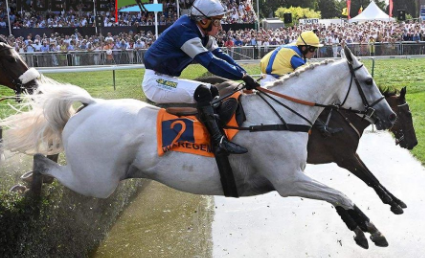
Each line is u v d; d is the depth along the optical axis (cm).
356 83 342
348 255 377
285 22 2514
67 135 318
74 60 1313
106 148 311
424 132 735
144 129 312
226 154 306
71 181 319
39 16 1739
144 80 324
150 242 408
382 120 348
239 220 453
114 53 1370
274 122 317
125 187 479
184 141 309
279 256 379
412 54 1648
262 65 455
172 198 516
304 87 331
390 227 423
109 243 406
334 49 1536
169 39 311
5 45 393
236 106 314
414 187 520
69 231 359
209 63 303
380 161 619
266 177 321
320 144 426
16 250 299
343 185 533
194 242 407
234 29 1906
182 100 315
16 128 330
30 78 388
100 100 332
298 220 449
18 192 331
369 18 2762
